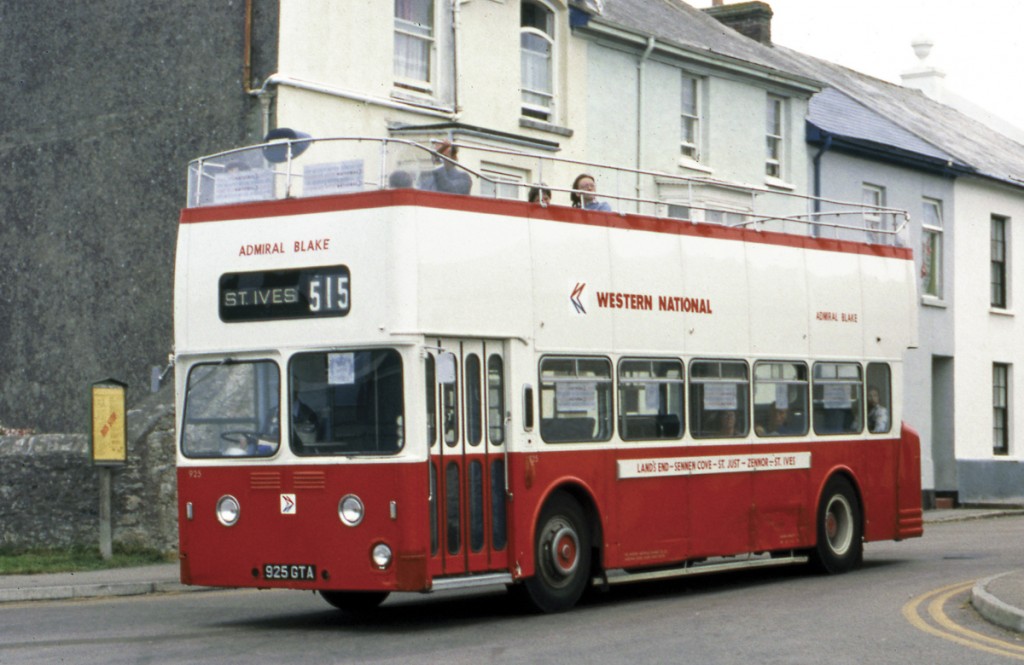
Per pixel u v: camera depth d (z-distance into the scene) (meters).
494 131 23.25
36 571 17.83
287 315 13.09
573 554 14.07
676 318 15.48
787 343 17.09
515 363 13.53
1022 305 38.62
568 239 14.27
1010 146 44.22
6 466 20.09
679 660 10.61
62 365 23.59
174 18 22.70
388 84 22.83
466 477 13.03
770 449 16.66
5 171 24.33
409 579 12.42
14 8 24.38
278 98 21.36
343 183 13.21
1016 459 37.78
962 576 16.92
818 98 35.84
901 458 18.91
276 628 13.03
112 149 23.27
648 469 14.93
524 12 25.59
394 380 12.62
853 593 15.23
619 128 27.11
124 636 12.43
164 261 22.67
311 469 12.89
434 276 12.81
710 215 16.45
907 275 19.31
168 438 19.42
